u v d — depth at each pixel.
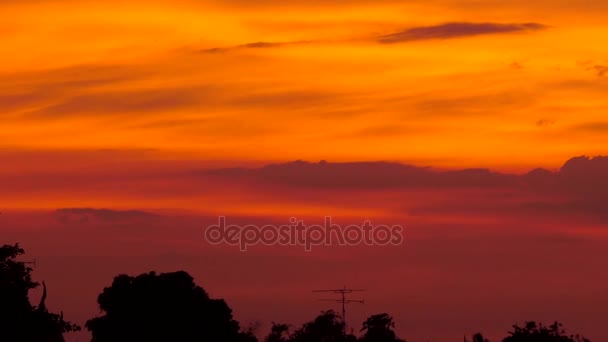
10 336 190.25
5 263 193.12
